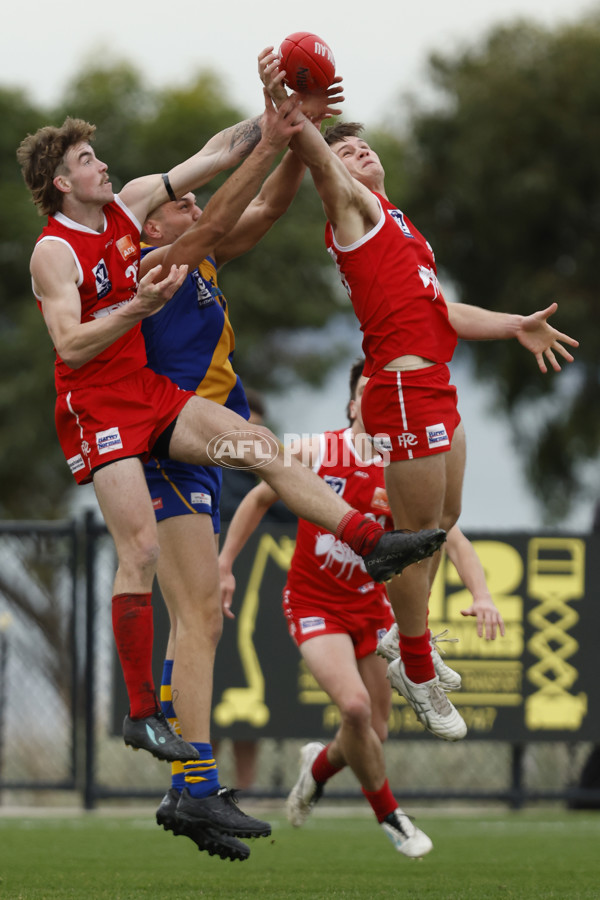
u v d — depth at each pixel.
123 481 13.26
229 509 25.11
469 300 81.38
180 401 13.76
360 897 13.95
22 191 62.19
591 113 77.50
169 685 16.06
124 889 14.56
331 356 63.22
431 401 13.73
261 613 24.75
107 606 26.38
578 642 25.09
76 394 13.45
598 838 21.62
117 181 61.47
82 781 26.58
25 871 16.61
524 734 24.98
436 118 81.44
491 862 18.05
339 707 17.00
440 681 16.33
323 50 13.91
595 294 77.25
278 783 26.20
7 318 61.78
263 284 60.62
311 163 13.73
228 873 16.58
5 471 58.78
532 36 81.75
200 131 61.09
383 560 13.09
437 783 27.31
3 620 27.03
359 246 13.81
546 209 76.94
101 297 13.58
